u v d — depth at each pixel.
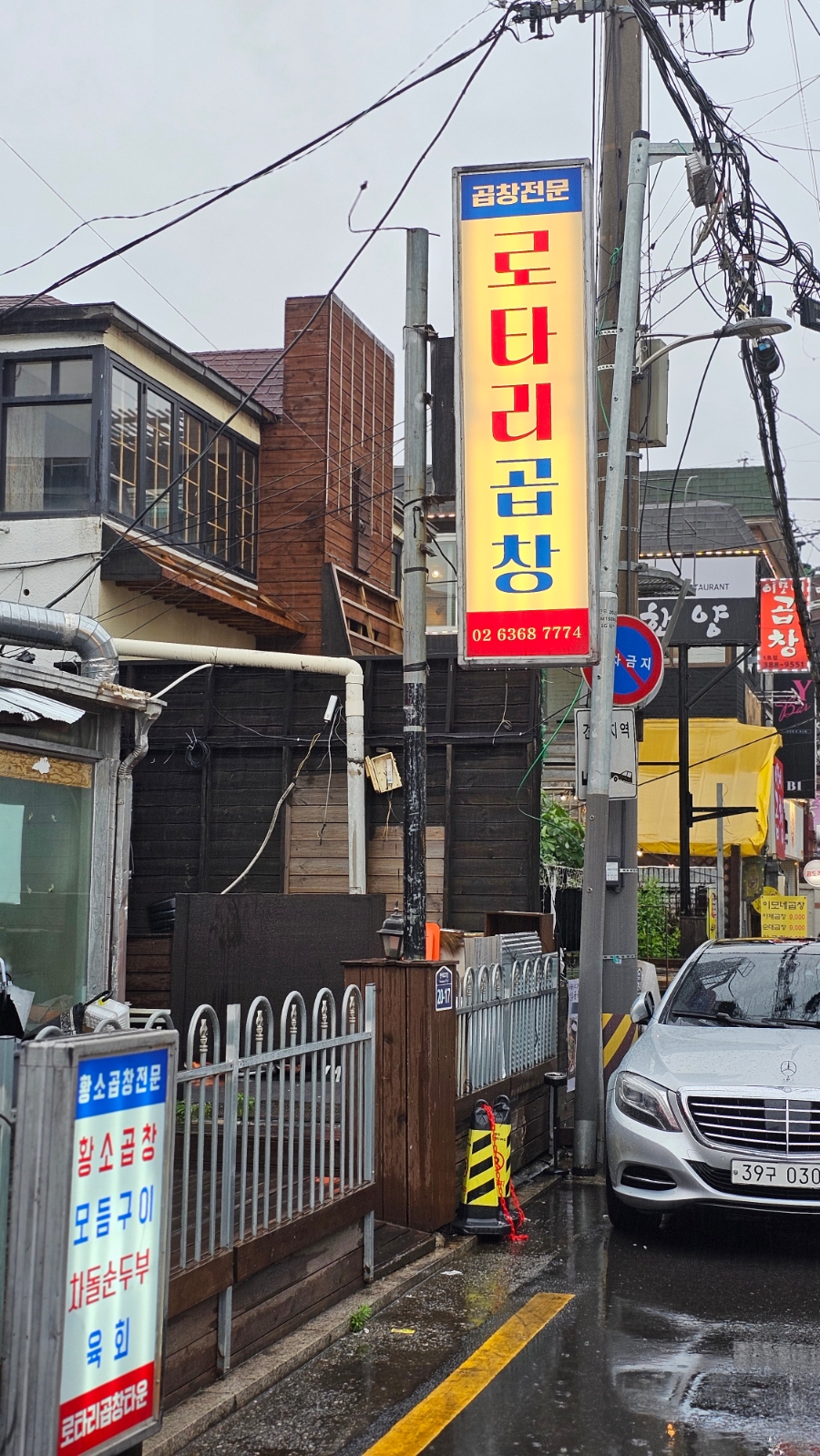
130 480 15.87
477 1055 9.01
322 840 14.62
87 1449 3.75
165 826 14.94
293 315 19.28
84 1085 3.78
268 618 17.56
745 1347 5.98
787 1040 8.41
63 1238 3.66
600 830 10.55
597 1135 10.31
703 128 11.36
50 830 8.56
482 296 9.83
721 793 21.06
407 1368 5.64
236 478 18.47
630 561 11.62
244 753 14.84
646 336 11.98
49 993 8.50
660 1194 7.83
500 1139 8.25
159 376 16.55
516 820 14.20
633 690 11.41
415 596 8.52
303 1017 6.13
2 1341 3.80
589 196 9.77
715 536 29.44
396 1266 7.06
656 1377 5.56
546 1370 5.63
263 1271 5.67
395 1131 7.62
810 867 26.80
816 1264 7.57
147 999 11.47
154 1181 4.10
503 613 9.63
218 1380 5.26
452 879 14.23
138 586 15.59
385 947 8.93
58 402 15.42
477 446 9.76
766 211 11.99
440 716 14.54
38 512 15.35
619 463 10.61
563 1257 7.67
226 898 10.97
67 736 8.68
